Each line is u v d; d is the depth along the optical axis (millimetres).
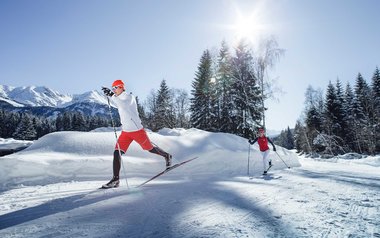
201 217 3402
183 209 3758
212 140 11039
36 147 8156
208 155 9195
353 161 21078
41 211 3549
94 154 7883
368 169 11555
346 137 39594
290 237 2736
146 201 4156
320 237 2744
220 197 4633
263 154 9422
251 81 30875
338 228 3031
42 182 6094
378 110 38688
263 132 9562
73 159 6895
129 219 3246
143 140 5496
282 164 11750
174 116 47375
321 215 3568
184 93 49312
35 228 2896
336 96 41031
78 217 3289
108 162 7211
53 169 6457
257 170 10070
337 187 5859
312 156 34562
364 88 42906
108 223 3084
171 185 5785
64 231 2814
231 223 3182
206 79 36250
